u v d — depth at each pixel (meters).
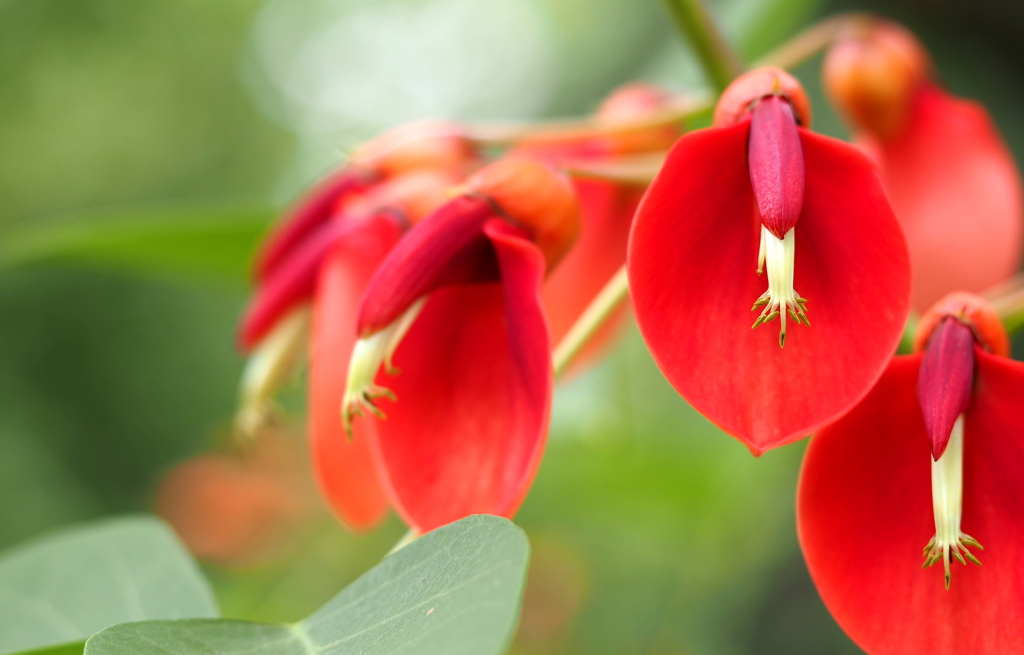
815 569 0.34
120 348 2.60
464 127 0.43
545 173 0.37
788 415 0.33
